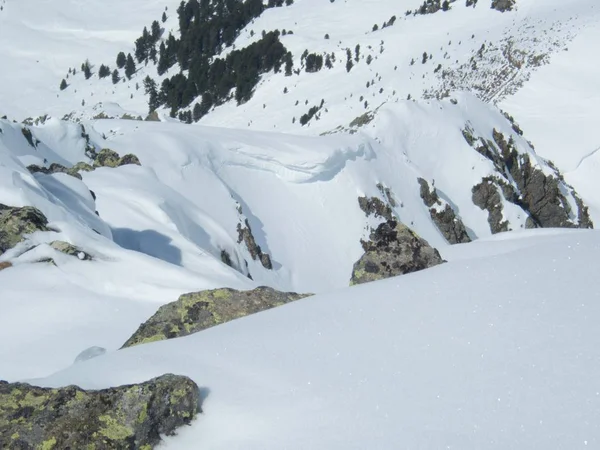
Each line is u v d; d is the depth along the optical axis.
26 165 22.88
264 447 4.98
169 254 20.67
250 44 150.50
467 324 5.95
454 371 5.34
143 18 197.62
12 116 159.75
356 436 4.87
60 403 5.57
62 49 185.50
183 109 138.00
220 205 37.59
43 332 10.50
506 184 51.59
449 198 50.31
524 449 4.38
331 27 156.25
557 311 5.82
